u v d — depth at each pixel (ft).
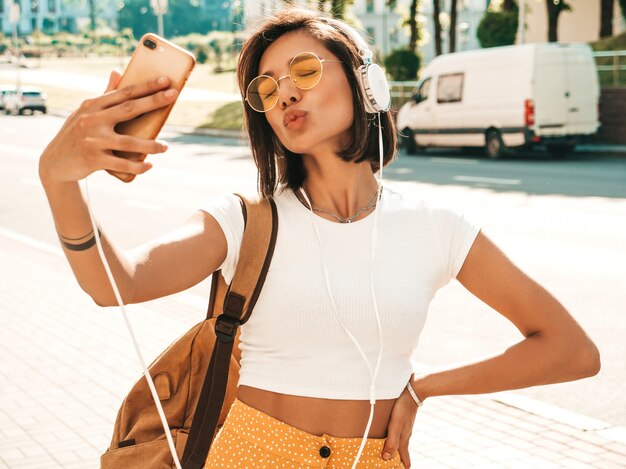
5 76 251.60
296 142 5.65
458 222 5.98
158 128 4.49
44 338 21.44
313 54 5.54
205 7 541.34
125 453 6.27
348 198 5.89
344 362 5.62
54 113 159.94
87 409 16.39
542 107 67.21
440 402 16.84
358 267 5.67
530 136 67.36
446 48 245.45
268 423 5.60
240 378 5.84
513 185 52.65
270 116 5.76
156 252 5.24
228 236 5.61
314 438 5.57
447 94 74.33
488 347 20.65
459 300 25.02
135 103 4.33
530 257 30.76
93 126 4.29
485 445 14.65
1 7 483.10
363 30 6.16
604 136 77.46
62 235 4.57
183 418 6.45
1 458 14.14
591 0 125.39
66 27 510.17
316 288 5.57
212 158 79.25
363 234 5.75
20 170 72.02
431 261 5.88
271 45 5.79
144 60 4.52
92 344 20.86
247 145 6.45
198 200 51.13
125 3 509.35
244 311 5.65
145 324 22.84
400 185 53.93
